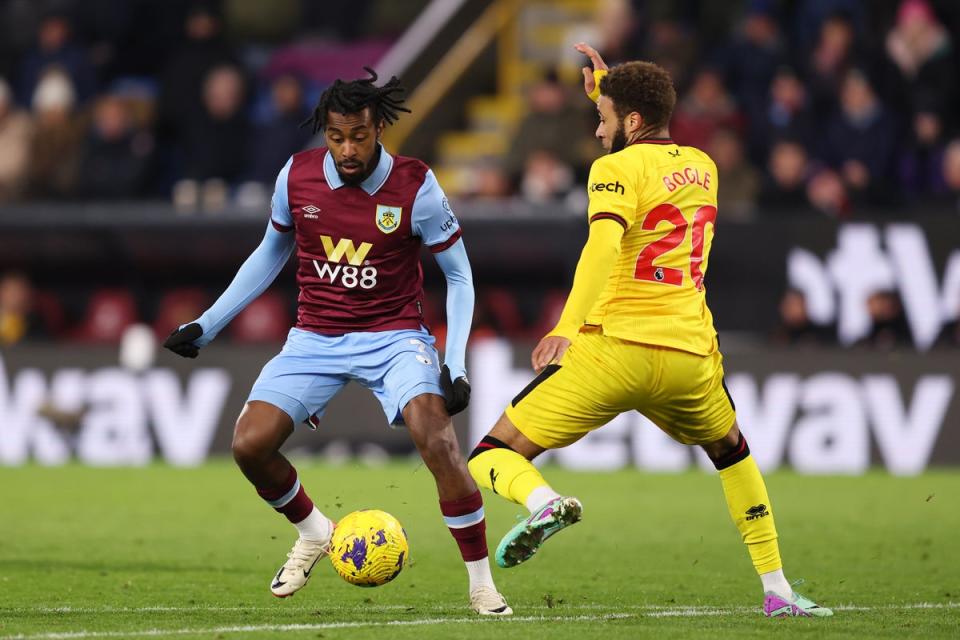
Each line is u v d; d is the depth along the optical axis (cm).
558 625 1866
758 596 2281
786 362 4697
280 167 5731
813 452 4666
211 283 5350
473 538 1989
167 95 5922
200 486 4188
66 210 5331
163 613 2030
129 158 5916
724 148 5197
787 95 5481
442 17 6128
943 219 4684
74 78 6350
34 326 5441
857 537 3094
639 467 4791
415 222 2022
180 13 6600
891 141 5412
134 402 5053
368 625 1862
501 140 6006
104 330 5419
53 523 3334
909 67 5759
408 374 2000
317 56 6675
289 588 2123
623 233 1897
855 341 4738
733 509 2020
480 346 4803
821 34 5700
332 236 2025
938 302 4691
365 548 1962
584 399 1931
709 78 5394
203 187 5797
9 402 5128
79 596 2241
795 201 5066
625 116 1994
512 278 5028
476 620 1920
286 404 2028
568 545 2986
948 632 1831
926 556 2773
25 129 6084
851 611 2069
